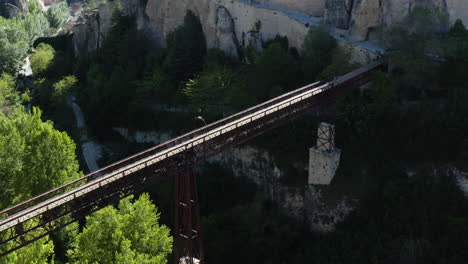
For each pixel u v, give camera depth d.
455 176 72.50
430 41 77.19
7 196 66.69
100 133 106.00
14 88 122.06
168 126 97.06
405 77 78.56
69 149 69.94
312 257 72.75
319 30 87.75
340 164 76.81
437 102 77.00
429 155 74.31
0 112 95.56
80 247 54.91
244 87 89.62
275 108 63.47
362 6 88.31
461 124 73.06
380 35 85.50
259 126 62.47
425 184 72.56
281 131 81.94
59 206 47.09
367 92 79.12
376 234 71.00
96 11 139.88
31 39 167.88
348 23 92.25
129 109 101.75
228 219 77.62
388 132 77.12
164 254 56.75
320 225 77.19
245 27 104.31
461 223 67.88
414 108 77.19
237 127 59.34
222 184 85.75
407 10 86.94
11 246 53.12
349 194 75.00
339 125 79.31
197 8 110.06
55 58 139.50
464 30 81.62
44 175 65.88
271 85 87.81
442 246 67.69
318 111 81.81
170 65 104.19
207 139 56.25
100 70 119.00
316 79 84.81
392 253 68.44
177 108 100.19
